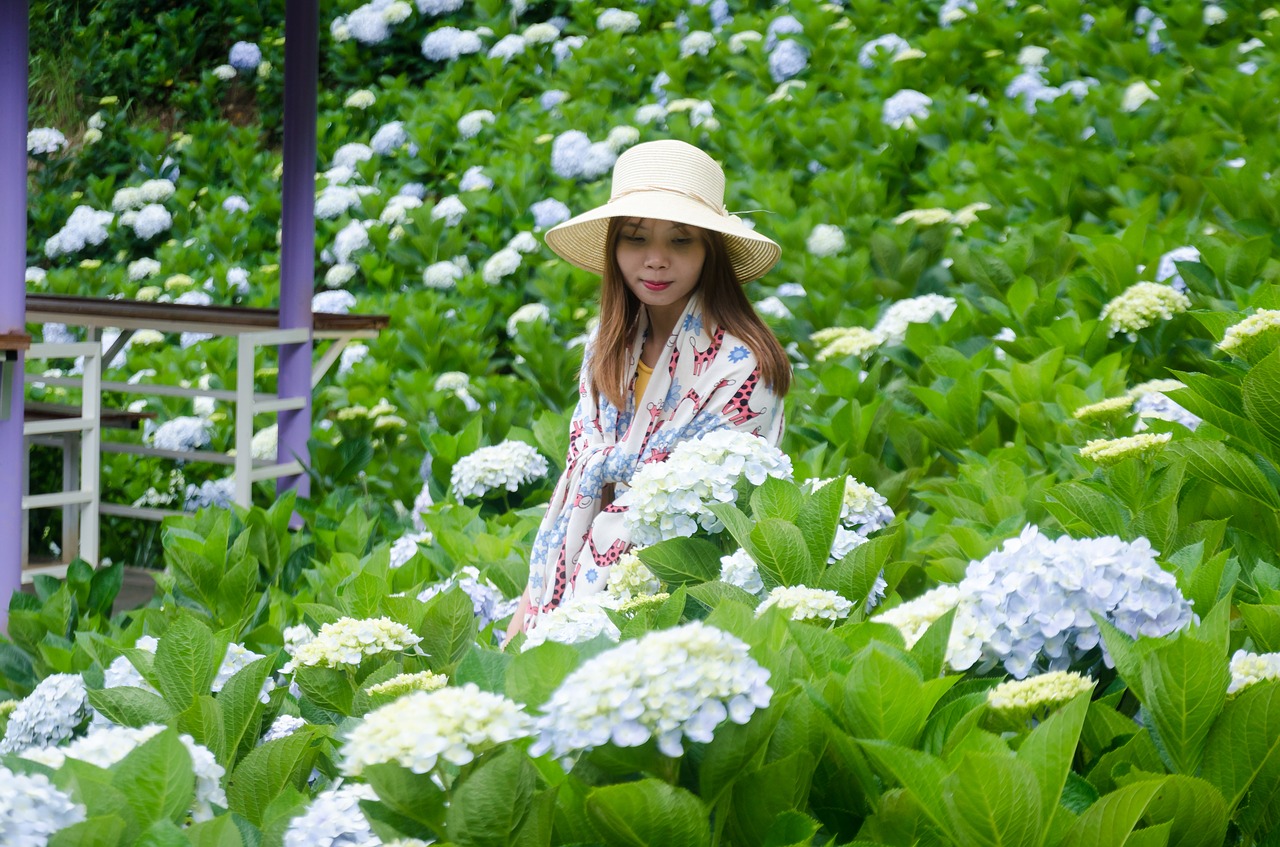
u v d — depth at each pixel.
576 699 1.21
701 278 2.81
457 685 1.51
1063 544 1.61
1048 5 8.77
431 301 6.52
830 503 2.06
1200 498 2.27
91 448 4.59
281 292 4.98
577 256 3.18
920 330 3.80
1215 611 1.51
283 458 5.03
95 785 1.25
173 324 5.07
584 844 1.25
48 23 12.06
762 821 1.31
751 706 1.22
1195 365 3.51
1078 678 1.45
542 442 3.67
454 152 9.05
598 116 8.45
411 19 11.00
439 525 3.30
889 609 1.86
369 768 1.21
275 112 11.32
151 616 2.85
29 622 3.13
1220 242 3.81
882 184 6.69
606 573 2.65
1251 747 1.37
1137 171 5.61
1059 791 1.24
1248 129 6.36
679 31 10.12
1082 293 3.96
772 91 8.89
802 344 4.68
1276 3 8.45
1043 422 3.20
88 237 9.14
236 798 1.59
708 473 2.22
